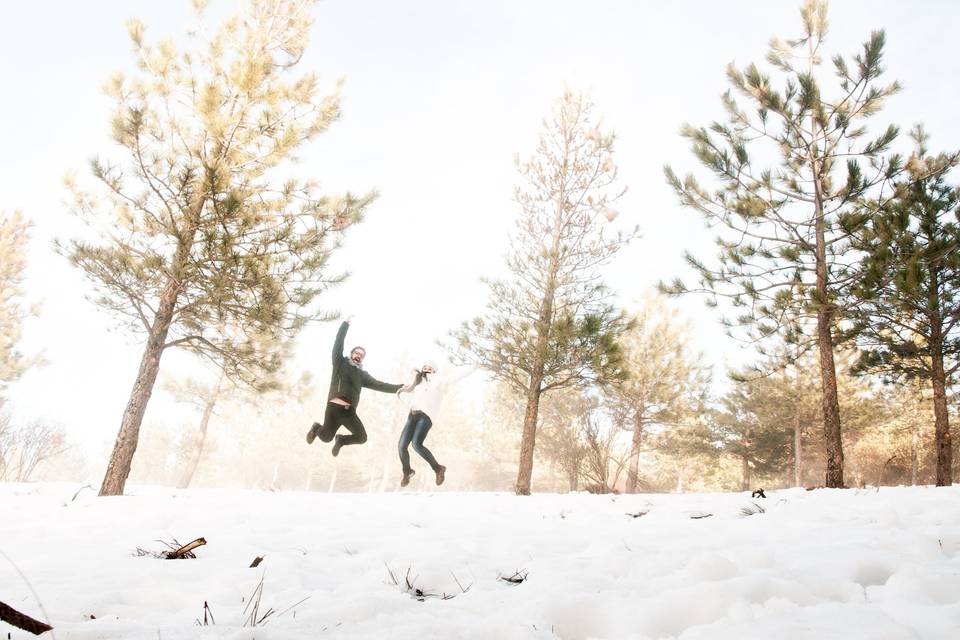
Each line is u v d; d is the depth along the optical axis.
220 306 8.30
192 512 4.55
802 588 1.71
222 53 9.12
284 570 2.21
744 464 21.94
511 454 26.97
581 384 10.15
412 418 6.03
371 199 8.70
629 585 1.95
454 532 3.39
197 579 2.15
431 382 6.18
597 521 3.97
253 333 9.49
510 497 6.47
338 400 5.14
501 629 1.52
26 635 1.35
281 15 9.88
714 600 1.61
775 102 9.43
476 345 10.59
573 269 11.09
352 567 2.36
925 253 8.52
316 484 37.81
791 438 20.75
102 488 7.49
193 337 8.81
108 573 2.18
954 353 10.58
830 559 2.11
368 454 33.56
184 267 8.05
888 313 10.20
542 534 3.33
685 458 22.84
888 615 1.48
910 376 11.45
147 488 10.48
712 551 2.47
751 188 9.77
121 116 7.77
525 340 10.31
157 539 3.03
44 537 3.22
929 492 5.32
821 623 1.39
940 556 2.15
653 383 16.66
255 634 1.41
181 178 7.79
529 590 1.92
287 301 8.45
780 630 1.34
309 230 8.55
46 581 2.04
